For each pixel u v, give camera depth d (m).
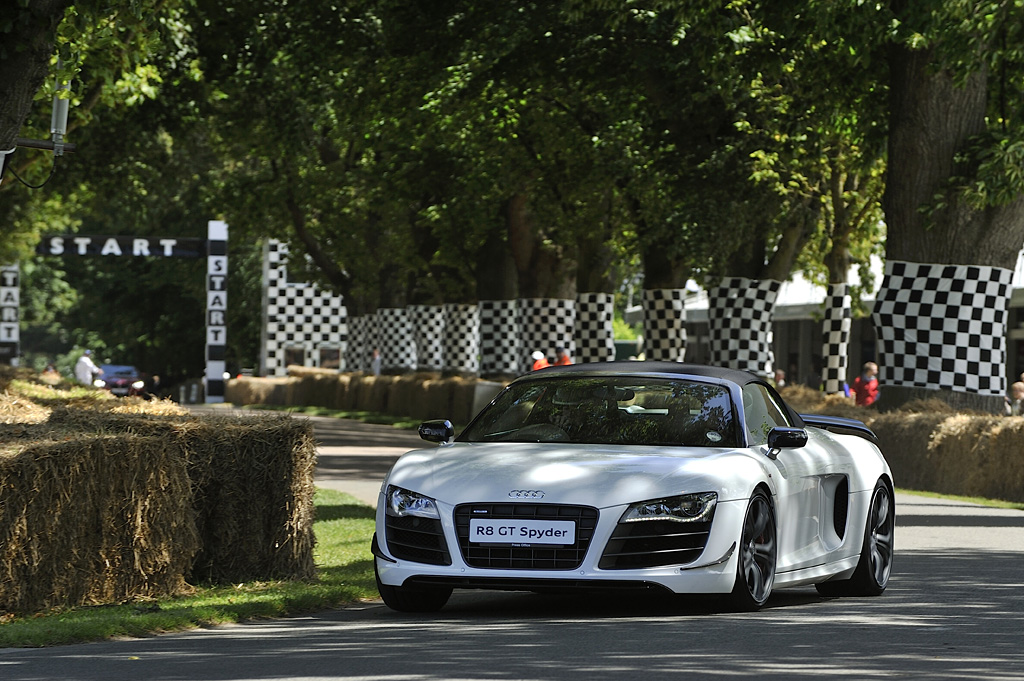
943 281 62.44
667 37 69.25
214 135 130.75
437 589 25.25
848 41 56.56
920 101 62.62
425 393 118.75
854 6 55.34
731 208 74.75
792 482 26.75
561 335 107.38
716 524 24.05
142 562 27.12
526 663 19.47
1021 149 57.53
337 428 110.12
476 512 24.09
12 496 24.69
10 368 68.25
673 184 77.06
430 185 101.56
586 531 23.70
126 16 42.41
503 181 91.25
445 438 27.42
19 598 24.86
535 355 88.62
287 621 25.11
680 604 26.41
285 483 30.38
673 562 23.86
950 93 62.34
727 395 27.08
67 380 72.31
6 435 26.33
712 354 86.19
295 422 30.78
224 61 84.44
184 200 178.88
